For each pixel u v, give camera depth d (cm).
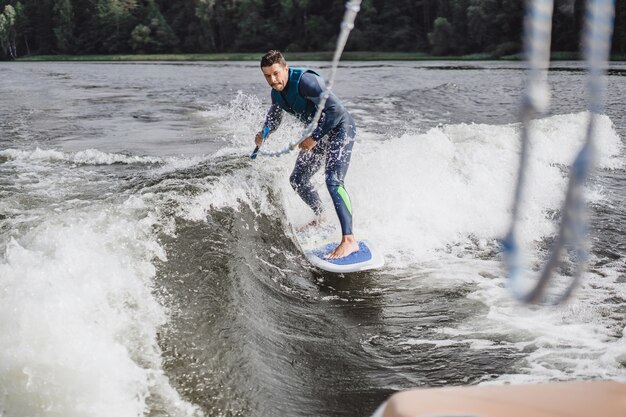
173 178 503
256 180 527
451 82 2208
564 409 132
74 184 589
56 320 291
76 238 363
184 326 327
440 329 369
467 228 556
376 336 363
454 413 127
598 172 751
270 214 506
